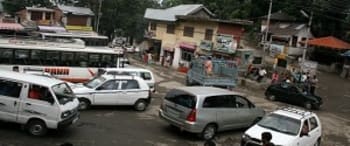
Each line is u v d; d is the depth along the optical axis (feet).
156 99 80.59
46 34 111.65
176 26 153.79
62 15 207.00
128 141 48.44
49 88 45.19
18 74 47.14
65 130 49.75
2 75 45.37
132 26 233.14
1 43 73.41
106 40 122.11
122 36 237.25
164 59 157.17
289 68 149.69
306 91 97.96
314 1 180.45
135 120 59.72
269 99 99.45
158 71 134.72
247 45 187.62
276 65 157.48
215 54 134.92
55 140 45.24
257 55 146.61
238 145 52.16
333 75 160.35
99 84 62.59
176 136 53.31
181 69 140.77
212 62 97.04
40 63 77.87
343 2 175.42
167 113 52.65
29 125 45.27
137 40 237.25
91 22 217.56
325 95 116.37
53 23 205.57
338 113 92.02
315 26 185.57
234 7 219.82
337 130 71.36
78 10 212.02
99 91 62.08
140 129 54.85
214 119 51.85
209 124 51.78
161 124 59.16
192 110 49.73
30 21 200.23
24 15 214.48
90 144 45.39
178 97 52.13
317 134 51.16
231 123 54.60
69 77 81.82
